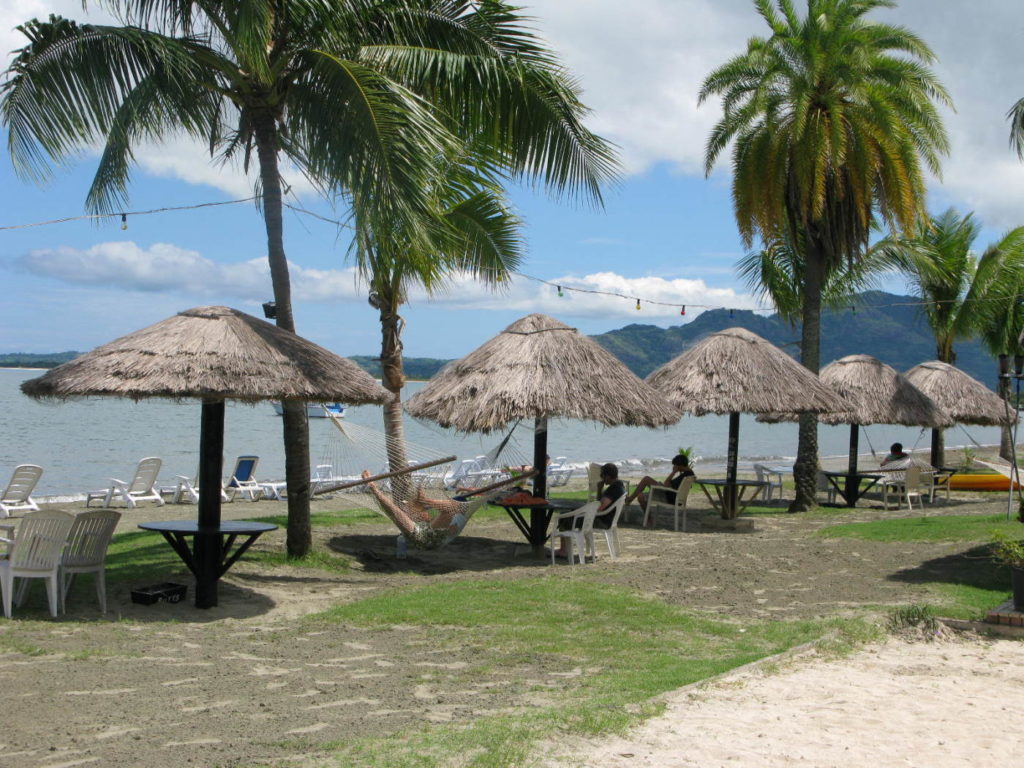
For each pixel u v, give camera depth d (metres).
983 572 10.02
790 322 23.11
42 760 4.21
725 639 7.23
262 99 10.05
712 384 14.66
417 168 9.08
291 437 10.53
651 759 4.31
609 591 8.95
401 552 11.38
